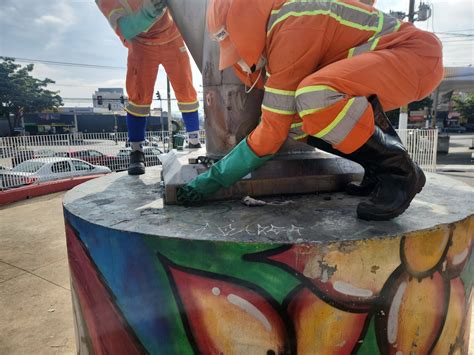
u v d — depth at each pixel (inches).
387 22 63.4
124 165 477.4
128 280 59.4
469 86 1052.5
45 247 199.2
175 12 88.7
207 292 54.7
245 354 55.4
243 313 54.1
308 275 52.0
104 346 66.9
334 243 51.3
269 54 62.2
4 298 141.6
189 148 121.3
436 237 56.9
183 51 110.5
